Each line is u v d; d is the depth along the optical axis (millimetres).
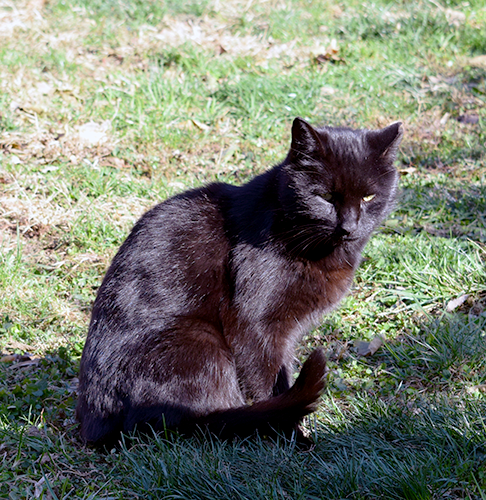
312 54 8812
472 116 7574
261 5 10539
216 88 7879
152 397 3262
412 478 2803
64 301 4863
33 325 4613
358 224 3486
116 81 7801
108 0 10078
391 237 5430
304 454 3238
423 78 8391
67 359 4230
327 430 3430
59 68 8031
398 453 3068
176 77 7992
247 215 3539
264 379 3521
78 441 3451
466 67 8625
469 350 3998
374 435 3309
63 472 3109
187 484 2922
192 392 3295
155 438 3188
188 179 6215
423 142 6965
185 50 8617
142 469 3023
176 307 3436
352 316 4617
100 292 3568
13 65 7945
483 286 4621
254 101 7445
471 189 6066
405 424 3316
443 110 7664
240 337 3457
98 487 3014
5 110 6953
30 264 5156
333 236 3451
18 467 3119
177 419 3244
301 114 7324
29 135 6656
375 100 7727
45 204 5727
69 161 6359
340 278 3646
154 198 5926
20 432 3328
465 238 5277
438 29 9547
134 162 6492
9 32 9062
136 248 3553
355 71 8305
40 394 3752
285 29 9617
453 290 4672
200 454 3135
